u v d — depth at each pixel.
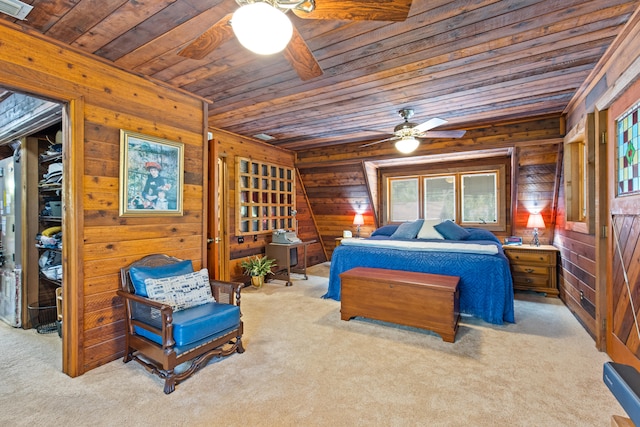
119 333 2.46
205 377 2.18
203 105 3.17
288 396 1.96
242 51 2.26
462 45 2.20
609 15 1.85
